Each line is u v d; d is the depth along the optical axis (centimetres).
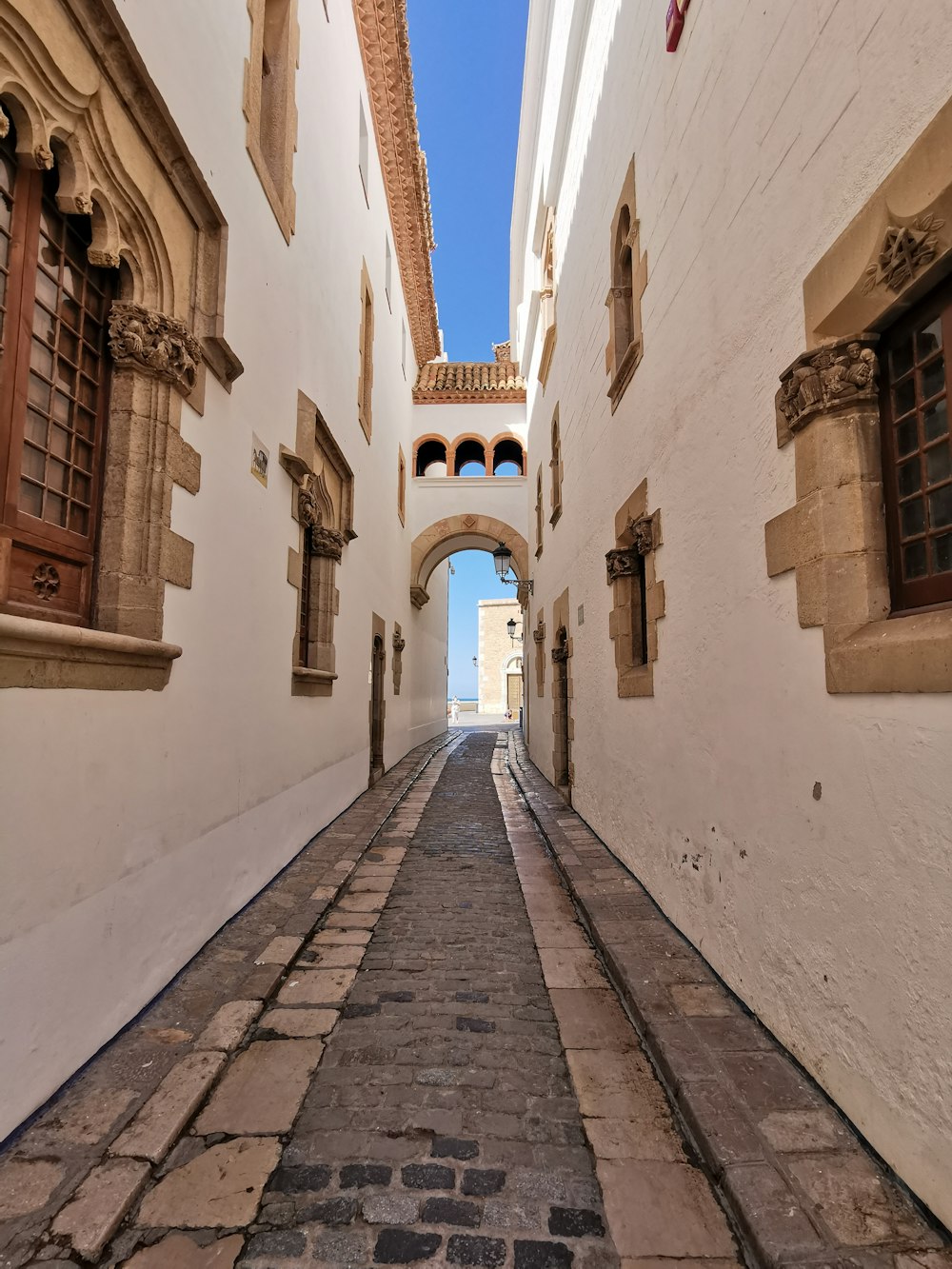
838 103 229
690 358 388
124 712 282
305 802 613
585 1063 275
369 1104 249
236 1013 302
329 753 722
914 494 216
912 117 191
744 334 310
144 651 291
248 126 447
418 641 1802
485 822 805
